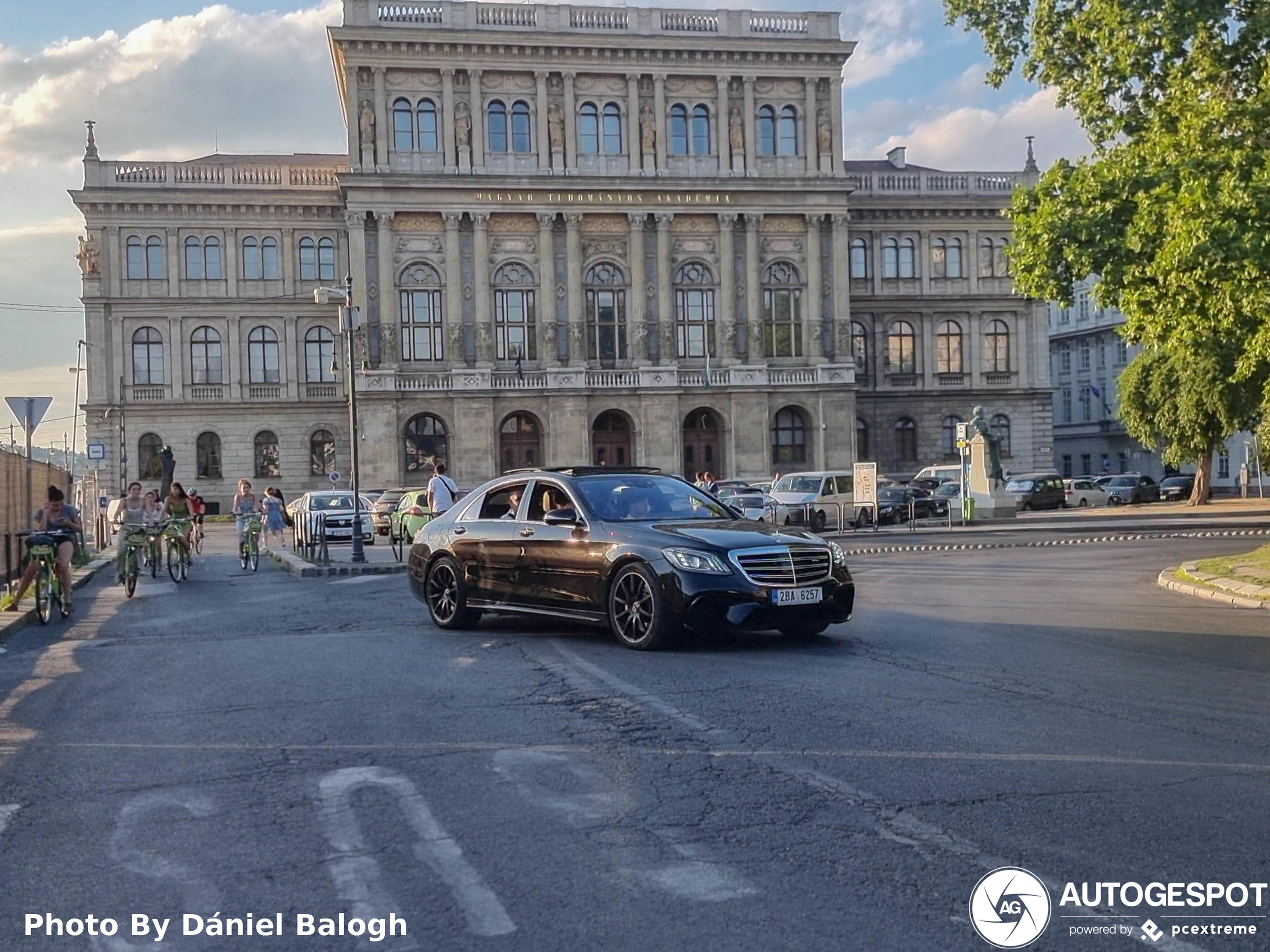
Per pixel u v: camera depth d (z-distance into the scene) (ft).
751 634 47.83
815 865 19.81
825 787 24.49
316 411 244.01
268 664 43.47
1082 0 87.15
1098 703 33.24
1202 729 29.84
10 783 26.78
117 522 86.07
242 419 242.78
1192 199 64.90
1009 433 272.92
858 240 267.39
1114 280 71.97
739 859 20.18
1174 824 21.86
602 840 21.39
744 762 26.73
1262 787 24.35
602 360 236.22
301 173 247.70
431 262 230.27
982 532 136.56
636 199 234.17
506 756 27.86
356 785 25.61
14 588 76.38
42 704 37.01
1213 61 77.10
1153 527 136.46
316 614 60.80
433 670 40.68
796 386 238.68
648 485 48.67
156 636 54.54
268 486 242.99
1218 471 291.17
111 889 19.69
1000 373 271.90
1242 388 180.14
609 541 44.98
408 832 22.17
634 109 235.20
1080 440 330.34
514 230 233.14
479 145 230.27
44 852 21.66
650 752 27.89
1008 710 32.24
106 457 238.27
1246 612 56.03
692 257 238.89
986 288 271.49
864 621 52.39
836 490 149.89
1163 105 80.64
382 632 52.01
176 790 25.79
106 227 238.48
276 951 17.01
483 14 230.89
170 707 35.55
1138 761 26.53
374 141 226.99
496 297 233.14
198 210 240.94
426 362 230.48
